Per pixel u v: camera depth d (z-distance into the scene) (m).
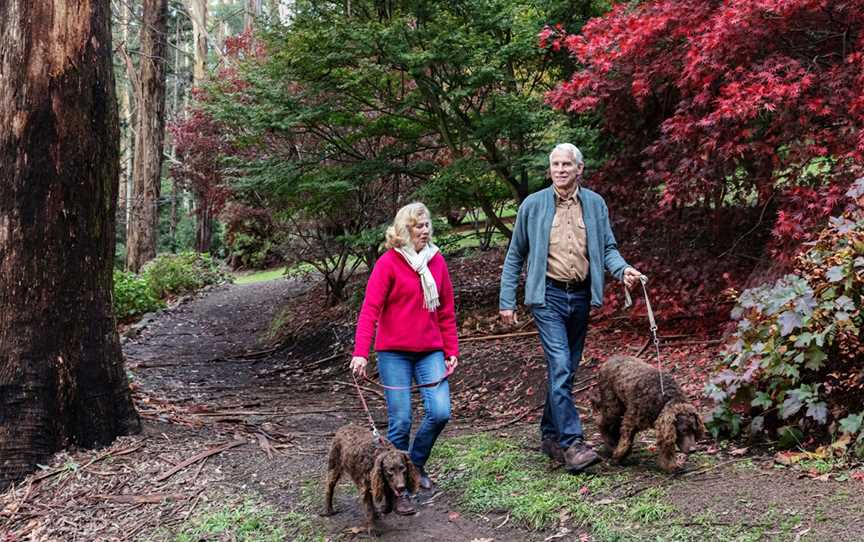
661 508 3.79
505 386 7.69
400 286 4.32
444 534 4.01
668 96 7.54
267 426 6.55
